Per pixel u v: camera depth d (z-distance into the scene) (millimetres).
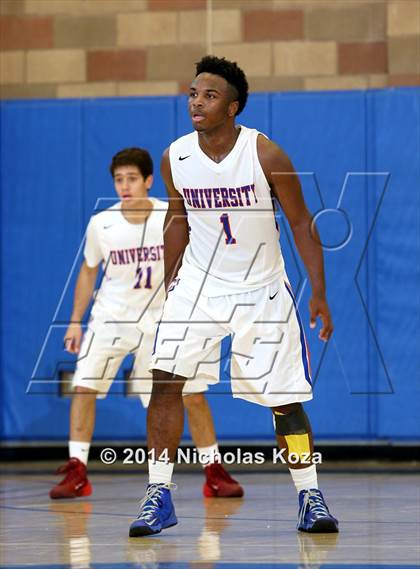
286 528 4973
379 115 7781
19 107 8141
